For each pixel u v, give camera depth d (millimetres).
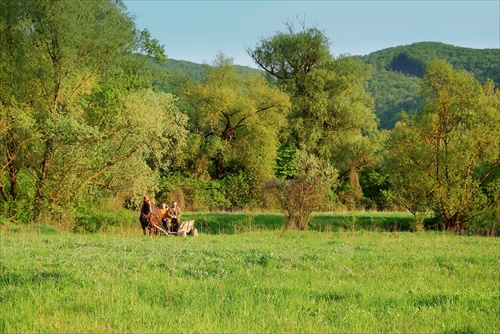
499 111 38531
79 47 36438
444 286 12773
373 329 8859
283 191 35406
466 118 37531
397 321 9297
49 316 9094
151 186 38656
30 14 35688
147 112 36500
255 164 58969
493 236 32250
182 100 62875
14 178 37438
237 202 56750
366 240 25938
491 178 41062
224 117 63406
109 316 9086
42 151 37094
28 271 12977
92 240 22938
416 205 37781
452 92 37969
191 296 10758
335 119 69250
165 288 11336
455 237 29562
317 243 23656
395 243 24188
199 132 63000
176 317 9180
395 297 11203
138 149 37062
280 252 18984
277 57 72812
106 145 36375
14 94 36062
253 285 12148
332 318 9555
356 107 68938
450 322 9281
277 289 11766
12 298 10234
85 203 37438
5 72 36156
